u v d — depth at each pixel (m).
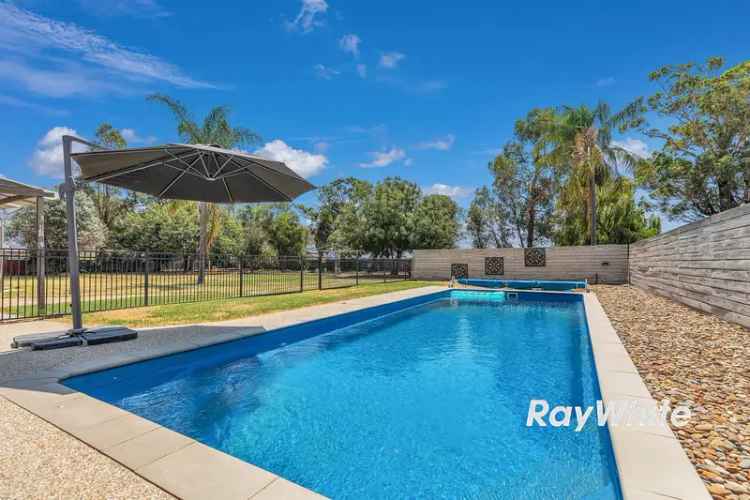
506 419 3.68
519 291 13.85
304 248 35.75
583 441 3.21
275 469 2.87
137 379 4.54
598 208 21.62
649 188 21.50
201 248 17.66
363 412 3.88
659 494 1.87
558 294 13.15
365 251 25.30
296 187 6.68
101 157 5.34
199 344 5.32
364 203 25.05
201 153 5.58
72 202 5.42
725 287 6.41
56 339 5.19
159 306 9.38
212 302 10.26
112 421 2.84
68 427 2.74
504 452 3.05
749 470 2.13
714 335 5.46
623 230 21.45
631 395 3.21
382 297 11.54
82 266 15.20
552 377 5.00
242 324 6.86
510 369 5.37
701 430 2.63
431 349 6.53
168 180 6.54
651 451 2.29
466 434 3.37
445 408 3.98
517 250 18.78
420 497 2.52
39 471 2.16
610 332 5.89
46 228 24.33
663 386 3.48
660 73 19.09
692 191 19.53
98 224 26.69
